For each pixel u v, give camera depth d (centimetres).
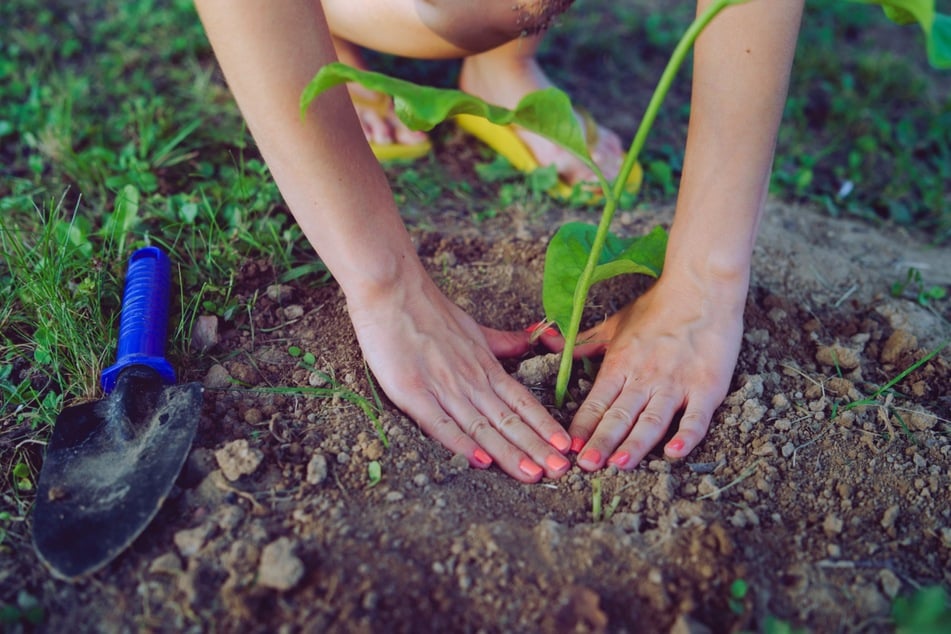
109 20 123
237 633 61
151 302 77
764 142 73
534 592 63
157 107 106
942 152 115
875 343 85
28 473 71
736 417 75
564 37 128
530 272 88
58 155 97
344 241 71
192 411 71
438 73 115
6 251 85
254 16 66
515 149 102
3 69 110
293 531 66
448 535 66
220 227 91
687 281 76
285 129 68
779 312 85
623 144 110
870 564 67
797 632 63
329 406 75
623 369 75
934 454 74
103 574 64
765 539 68
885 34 142
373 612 61
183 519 67
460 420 73
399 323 74
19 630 62
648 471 71
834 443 74
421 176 102
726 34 71
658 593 63
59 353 78
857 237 100
